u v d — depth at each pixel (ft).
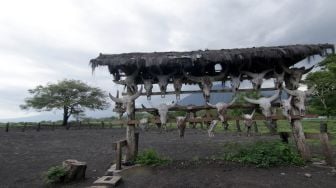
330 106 84.33
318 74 83.61
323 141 28.40
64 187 25.14
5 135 91.35
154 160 29.91
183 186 22.98
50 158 43.96
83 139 78.84
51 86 164.35
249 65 30.01
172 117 30.50
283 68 30.37
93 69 29.94
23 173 32.63
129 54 31.94
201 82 30.71
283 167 27.20
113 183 23.54
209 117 29.81
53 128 120.88
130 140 31.22
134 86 31.81
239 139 59.26
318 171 25.98
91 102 168.04
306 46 28.99
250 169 26.76
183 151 45.52
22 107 166.71
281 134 33.86
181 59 28.86
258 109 30.45
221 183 23.15
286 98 30.42
